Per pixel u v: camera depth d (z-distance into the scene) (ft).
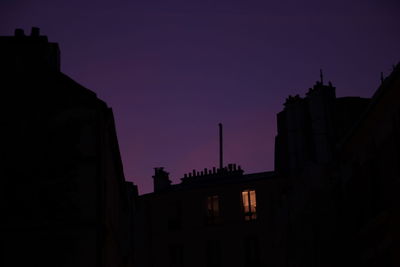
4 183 60.49
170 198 147.84
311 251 76.07
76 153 61.82
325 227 73.05
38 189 60.54
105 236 61.52
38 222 59.21
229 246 139.44
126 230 106.42
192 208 145.28
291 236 87.86
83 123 62.90
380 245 57.16
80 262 57.77
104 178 63.36
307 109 106.32
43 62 64.64
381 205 57.41
